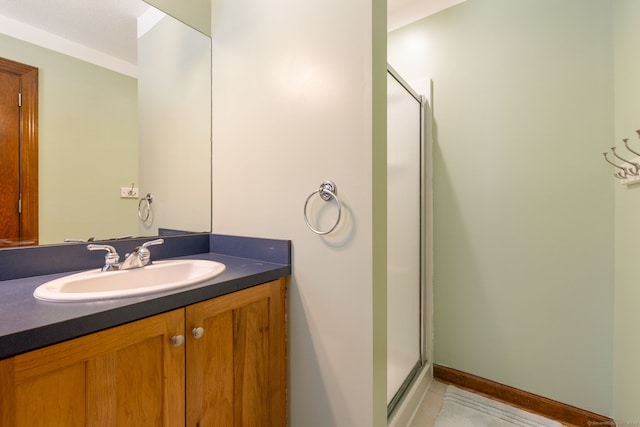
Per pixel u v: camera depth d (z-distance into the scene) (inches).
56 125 43.4
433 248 70.0
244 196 51.1
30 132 41.1
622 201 47.6
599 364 52.5
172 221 54.6
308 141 42.4
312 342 42.6
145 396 28.6
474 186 64.9
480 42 63.8
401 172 58.9
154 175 53.2
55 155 43.2
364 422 37.8
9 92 39.5
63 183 43.8
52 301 28.0
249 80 50.1
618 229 49.2
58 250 41.4
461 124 66.2
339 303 39.9
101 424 25.6
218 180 55.8
